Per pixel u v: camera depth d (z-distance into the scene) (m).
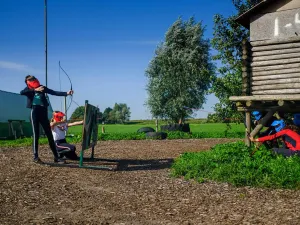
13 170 9.16
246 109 11.30
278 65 11.09
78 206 5.86
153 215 5.32
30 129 27.14
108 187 7.28
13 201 6.15
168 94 34.03
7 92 24.80
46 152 13.91
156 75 34.41
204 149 15.41
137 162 10.95
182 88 33.16
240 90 20.66
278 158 8.69
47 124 9.84
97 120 10.80
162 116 34.25
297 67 10.84
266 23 11.34
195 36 32.50
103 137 23.34
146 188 7.18
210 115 21.81
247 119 11.34
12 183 7.57
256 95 11.09
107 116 122.88
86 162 10.46
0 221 5.02
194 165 8.59
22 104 26.56
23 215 5.33
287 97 10.24
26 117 26.78
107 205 5.91
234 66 20.81
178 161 9.65
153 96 33.81
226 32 20.98
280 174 7.33
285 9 11.11
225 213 5.37
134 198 6.38
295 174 7.27
